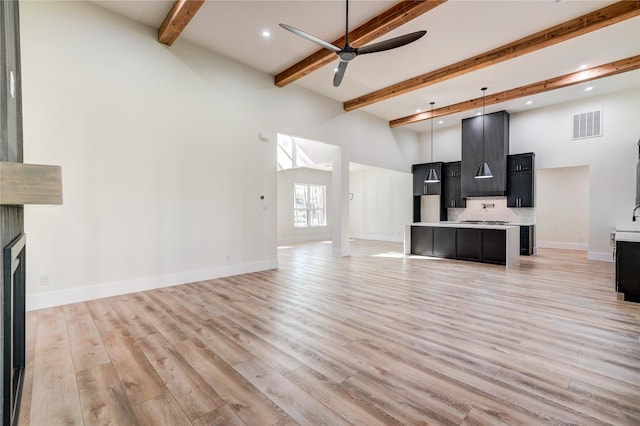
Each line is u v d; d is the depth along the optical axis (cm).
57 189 106
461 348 243
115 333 270
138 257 402
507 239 558
